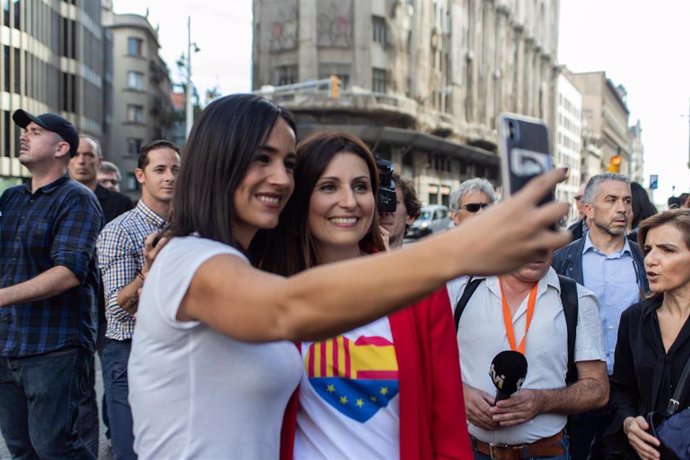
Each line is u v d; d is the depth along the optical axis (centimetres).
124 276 365
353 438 191
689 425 261
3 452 456
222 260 132
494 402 278
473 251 93
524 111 6412
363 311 104
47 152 353
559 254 452
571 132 8925
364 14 3803
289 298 110
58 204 351
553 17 7519
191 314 135
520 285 296
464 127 4825
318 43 3778
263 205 157
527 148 100
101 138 5206
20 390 356
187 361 144
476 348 294
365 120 3853
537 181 90
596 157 11438
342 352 194
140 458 155
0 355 345
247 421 152
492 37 5419
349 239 205
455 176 5044
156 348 146
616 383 313
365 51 3800
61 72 4328
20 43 3606
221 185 153
